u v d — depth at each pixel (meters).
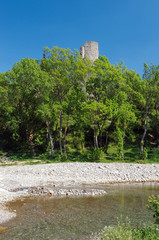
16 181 19.33
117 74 37.75
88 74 39.31
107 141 43.81
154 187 17.81
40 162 32.03
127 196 14.62
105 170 24.86
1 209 11.61
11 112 40.28
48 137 42.50
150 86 35.75
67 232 8.63
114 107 36.25
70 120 39.34
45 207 12.05
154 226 8.27
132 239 7.35
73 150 40.12
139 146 41.56
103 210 11.52
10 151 40.03
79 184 18.89
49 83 35.88
